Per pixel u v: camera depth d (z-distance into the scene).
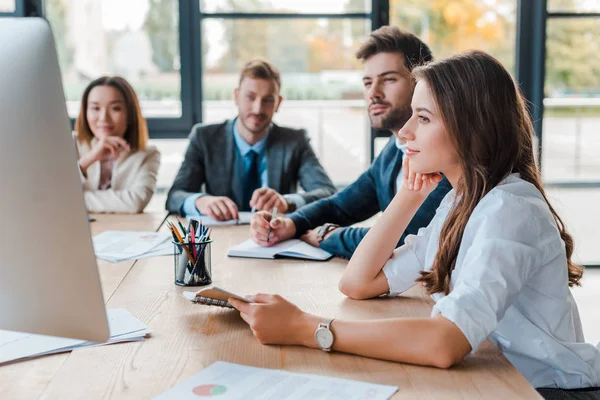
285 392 0.98
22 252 0.87
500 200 1.25
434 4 3.83
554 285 1.27
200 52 3.77
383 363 1.10
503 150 1.29
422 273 1.43
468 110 1.28
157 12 3.75
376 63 2.17
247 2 3.75
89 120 2.91
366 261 1.49
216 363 1.09
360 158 3.95
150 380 1.03
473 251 1.20
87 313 0.88
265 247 1.96
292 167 2.98
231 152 2.96
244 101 2.90
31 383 1.02
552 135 3.93
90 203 2.72
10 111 0.84
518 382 1.02
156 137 3.83
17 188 0.85
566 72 3.88
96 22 3.75
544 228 1.24
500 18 3.88
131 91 2.91
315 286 1.59
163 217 2.61
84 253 0.86
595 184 4.09
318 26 3.79
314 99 3.87
